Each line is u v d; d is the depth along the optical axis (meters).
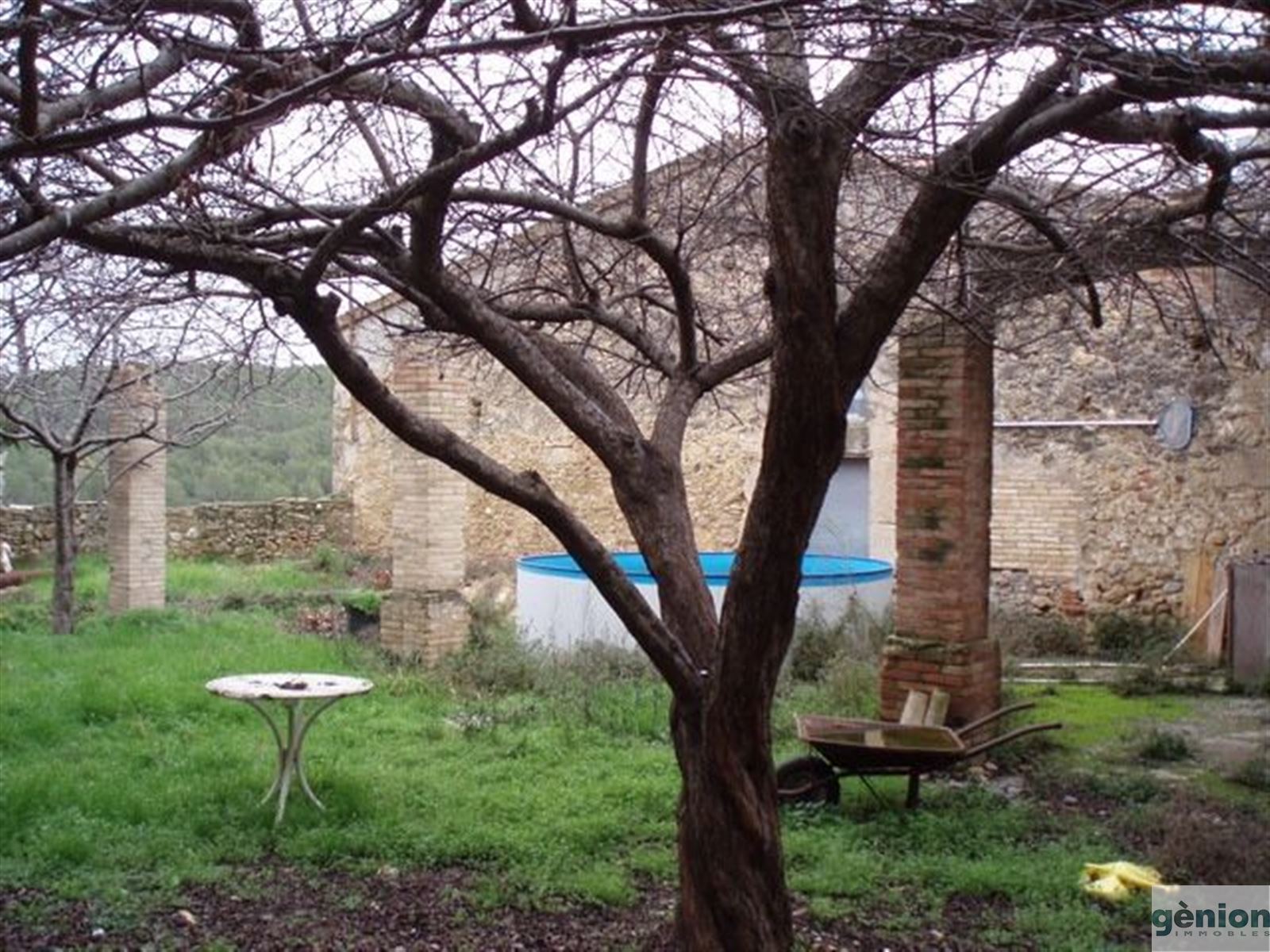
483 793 6.51
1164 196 5.36
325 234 3.73
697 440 15.14
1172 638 11.49
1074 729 8.67
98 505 18.09
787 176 3.32
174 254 3.46
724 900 3.88
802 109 3.20
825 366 3.41
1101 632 11.81
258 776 6.66
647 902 5.03
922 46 3.05
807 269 3.33
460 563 10.87
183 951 4.46
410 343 8.92
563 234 5.07
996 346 6.39
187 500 19.69
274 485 20.28
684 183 6.20
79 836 5.59
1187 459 11.66
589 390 4.76
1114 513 12.01
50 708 8.23
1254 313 10.20
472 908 4.95
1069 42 2.88
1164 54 2.86
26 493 18.34
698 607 4.21
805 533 3.64
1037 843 5.94
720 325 6.50
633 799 6.46
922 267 3.57
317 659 10.34
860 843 5.81
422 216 3.65
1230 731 8.59
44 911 4.81
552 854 5.57
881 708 7.84
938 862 5.49
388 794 6.44
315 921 4.81
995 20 2.74
